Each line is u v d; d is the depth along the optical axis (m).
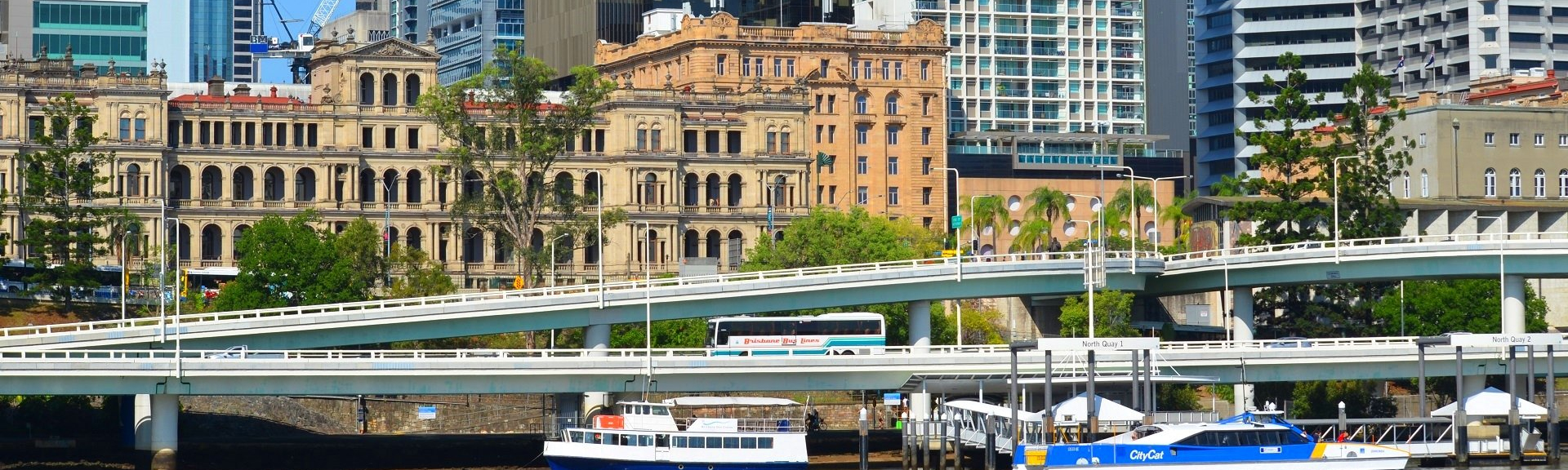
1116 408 163.88
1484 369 187.62
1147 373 168.12
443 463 176.25
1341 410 167.75
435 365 170.62
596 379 175.25
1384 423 171.00
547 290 197.38
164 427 168.00
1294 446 156.62
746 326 198.38
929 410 186.38
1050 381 161.88
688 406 164.62
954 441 169.00
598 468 162.88
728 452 161.25
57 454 173.75
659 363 175.62
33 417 185.75
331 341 190.38
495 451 179.12
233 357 169.00
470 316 194.00
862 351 192.75
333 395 179.38
